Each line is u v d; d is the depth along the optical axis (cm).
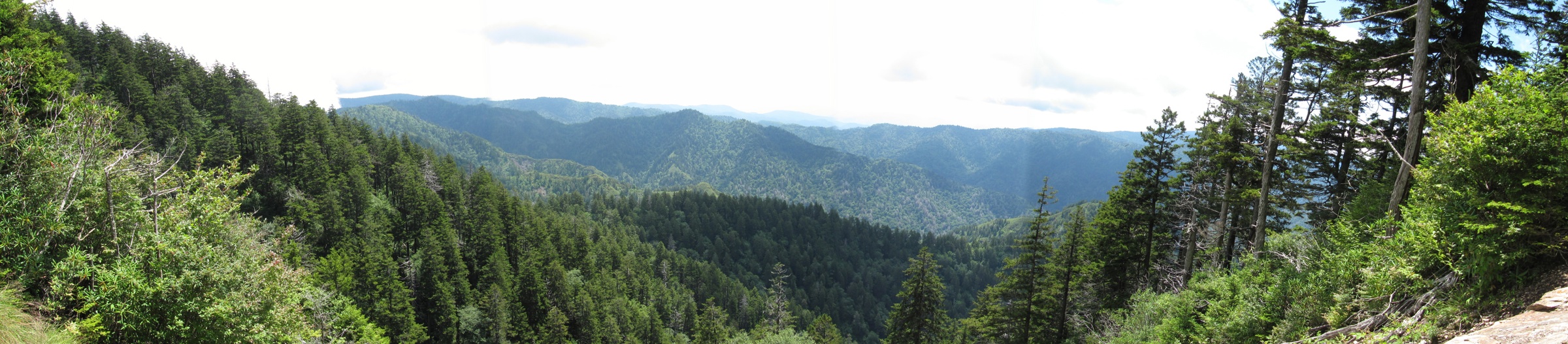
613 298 8125
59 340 891
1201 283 1516
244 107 7688
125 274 992
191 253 1109
